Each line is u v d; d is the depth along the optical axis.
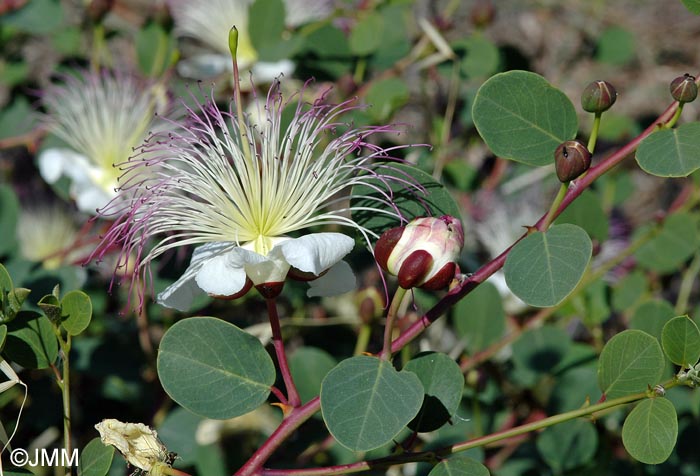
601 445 0.57
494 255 0.70
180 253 0.54
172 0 0.66
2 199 0.60
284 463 0.56
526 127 0.43
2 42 0.76
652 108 1.01
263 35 0.63
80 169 0.58
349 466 0.43
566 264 0.42
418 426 0.43
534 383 0.59
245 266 0.42
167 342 0.43
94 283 0.64
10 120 0.70
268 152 0.44
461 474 0.42
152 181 0.51
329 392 0.41
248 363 0.43
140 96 0.61
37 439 0.60
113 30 0.71
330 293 0.44
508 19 0.98
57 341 0.45
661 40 1.05
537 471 0.59
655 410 0.42
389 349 0.42
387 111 0.62
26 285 0.56
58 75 0.66
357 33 0.64
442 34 0.68
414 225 0.41
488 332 0.59
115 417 0.62
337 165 0.46
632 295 0.64
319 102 0.48
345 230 0.57
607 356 0.44
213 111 0.47
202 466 0.55
